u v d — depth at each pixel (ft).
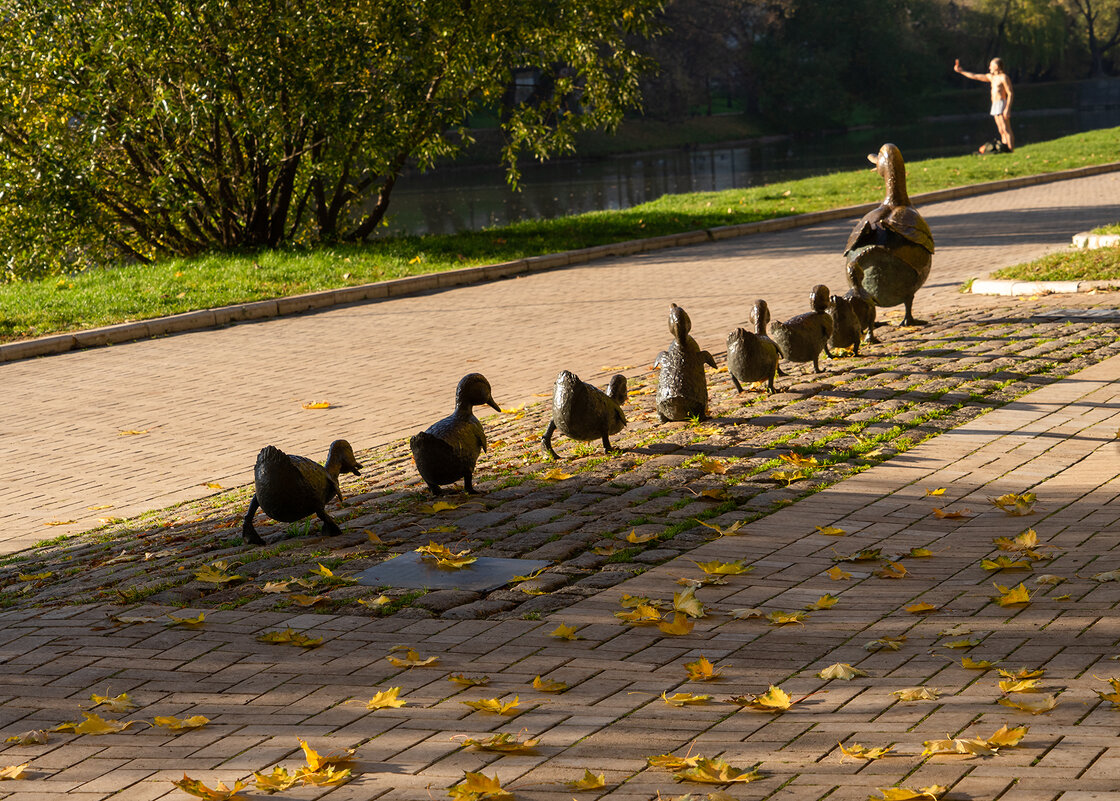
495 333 56.34
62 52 76.79
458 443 29.19
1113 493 26.22
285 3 79.15
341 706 17.38
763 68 303.89
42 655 20.11
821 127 308.19
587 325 56.95
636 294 65.62
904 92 324.19
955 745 14.58
